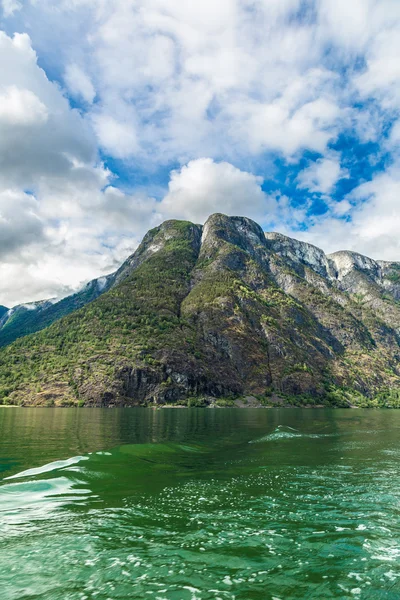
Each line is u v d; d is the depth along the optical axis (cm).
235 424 7956
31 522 1819
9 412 11338
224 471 3061
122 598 1200
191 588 1266
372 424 8438
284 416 11369
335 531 1791
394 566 1452
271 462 3503
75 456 3366
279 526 1841
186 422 8344
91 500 2170
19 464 3066
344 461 3584
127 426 7019
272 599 1210
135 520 1873
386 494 2419
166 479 2725
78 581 1298
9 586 1260
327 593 1253
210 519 1916
